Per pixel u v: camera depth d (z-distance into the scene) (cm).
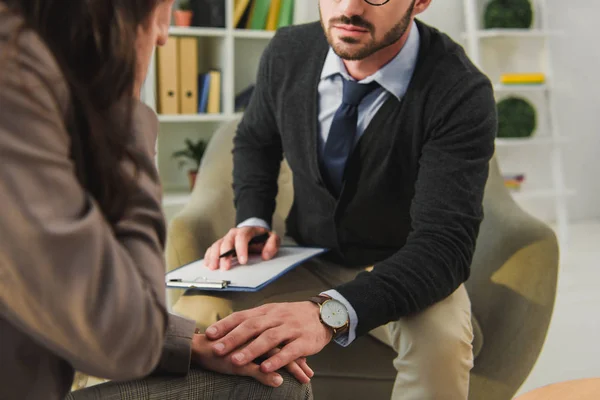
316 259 173
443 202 141
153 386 92
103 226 61
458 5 452
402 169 155
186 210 182
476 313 169
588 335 275
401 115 152
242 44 388
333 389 158
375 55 150
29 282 57
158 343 67
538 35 438
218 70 369
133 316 62
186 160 388
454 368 132
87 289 59
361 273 136
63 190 59
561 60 479
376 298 129
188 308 148
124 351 63
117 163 65
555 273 162
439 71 151
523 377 165
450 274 136
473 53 429
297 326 115
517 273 164
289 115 167
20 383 67
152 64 343
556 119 448
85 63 65
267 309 117
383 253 164
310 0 396
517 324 162
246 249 156
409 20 146
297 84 167
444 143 146
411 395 133
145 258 67
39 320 59
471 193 142
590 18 483
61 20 63
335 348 155
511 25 437
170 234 175
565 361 249
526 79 438
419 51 154
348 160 158
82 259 59
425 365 132
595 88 490
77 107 63
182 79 352
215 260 152
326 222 164
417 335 134
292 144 168
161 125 379
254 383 97
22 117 57
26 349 66
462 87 148
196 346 100
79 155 63
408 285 132
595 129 494
